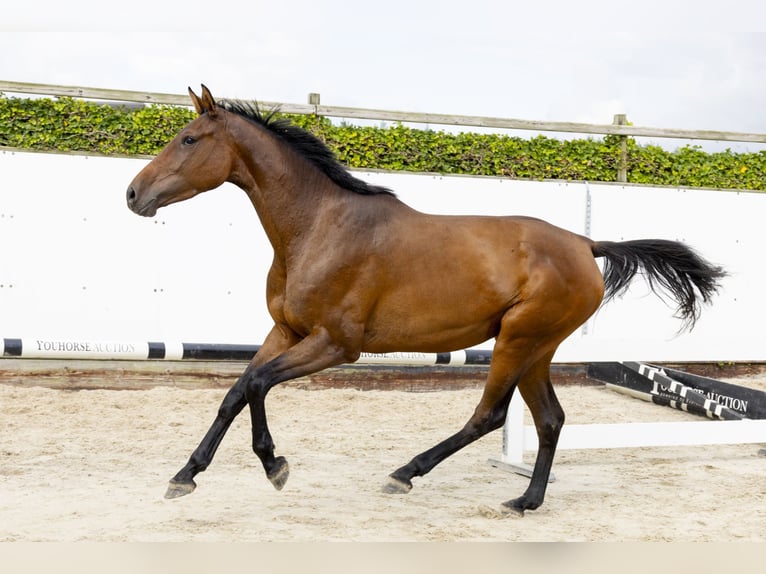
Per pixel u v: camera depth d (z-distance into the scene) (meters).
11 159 8.93
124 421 7.92
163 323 9.45
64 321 9.15
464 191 10.12
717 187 11.11
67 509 5.24
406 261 5.30
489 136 10.39
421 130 10.20
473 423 5.61
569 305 5.55
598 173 10.73
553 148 10.58
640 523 5.38
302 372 5.19
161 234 9.40
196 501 5.57
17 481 5.88
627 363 9.74
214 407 8.61
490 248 5.43
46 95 8.98
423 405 9.18
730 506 5.83
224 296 9.62
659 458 7.52
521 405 6.87
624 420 8.81
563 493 6.19
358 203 5.34
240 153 5.27
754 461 7.41
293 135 5.40
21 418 7.80
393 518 5.33
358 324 5.26
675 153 11.06
